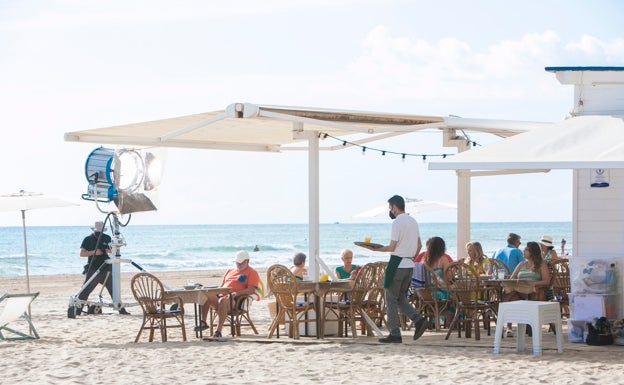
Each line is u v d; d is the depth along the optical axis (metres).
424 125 14.96
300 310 13.12
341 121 14.42
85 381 9.78
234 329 14.02
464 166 9.80
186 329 15.09
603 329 11.68
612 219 12.38
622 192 12.35
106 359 11.39
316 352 11.57
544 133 10.78
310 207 14.23
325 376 9.76
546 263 13.50
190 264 60.84
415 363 10.43
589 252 12.45
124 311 17.92
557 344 11.07
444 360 10.57
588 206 12.46
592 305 11.86
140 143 16.44
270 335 13.16
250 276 13.80
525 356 10.76
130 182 17.08
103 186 17.14
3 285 38.59
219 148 17.55
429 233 109.19
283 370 10.22
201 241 94.62
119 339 13.90
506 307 11.04
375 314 14.10
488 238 100.12
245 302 13.74
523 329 11.20
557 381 9.04
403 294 12.32
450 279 12.58
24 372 10.53
